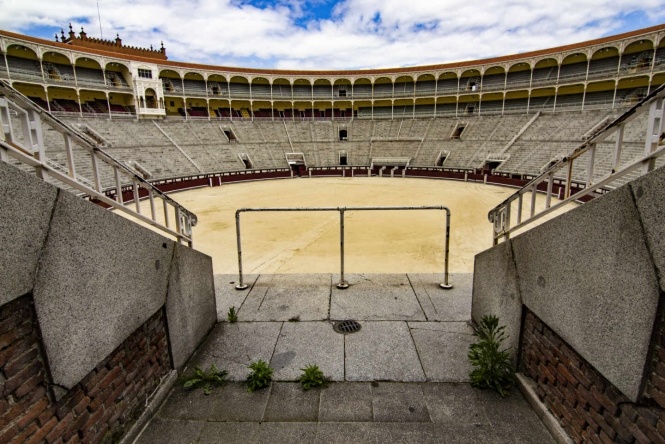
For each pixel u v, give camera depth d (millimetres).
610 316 2398
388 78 50000
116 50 43062
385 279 6566
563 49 38906
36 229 2205
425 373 3914
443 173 38094
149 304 3398
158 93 41969
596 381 2604
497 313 4188
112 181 26516
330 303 5633
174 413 3389
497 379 3615
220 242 13758
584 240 2662
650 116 2406
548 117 38375
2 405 2039
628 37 35000
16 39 32625
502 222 4293
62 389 2395
